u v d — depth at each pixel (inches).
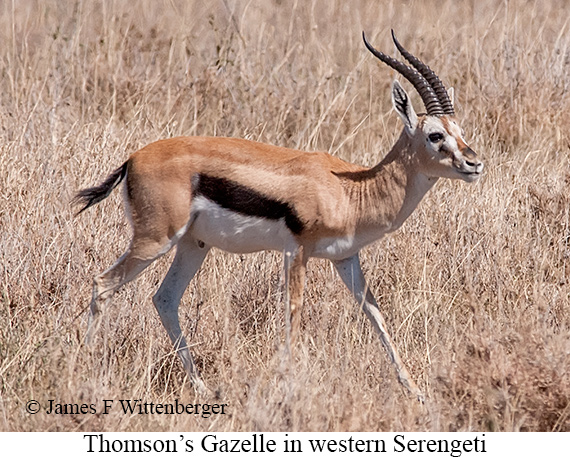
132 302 911.0
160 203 842.8
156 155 850.8
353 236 864.3
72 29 1654.8
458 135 843.4
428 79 864.3
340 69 1617.9
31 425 705.0
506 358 734.5
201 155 848.9
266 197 845.8
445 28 1779.0
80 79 1485.0
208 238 874.8
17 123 1247.5
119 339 865.5
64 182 1080.8
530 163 1278.3
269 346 883.4
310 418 703.7
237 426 737.6
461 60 1577.3
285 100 1438.2
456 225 1052.5
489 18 1775.3
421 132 847.7
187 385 861.2
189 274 903.7
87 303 917.2
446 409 732.7
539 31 1596.9
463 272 1000.2
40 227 997.2
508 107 1438.2
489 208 1095.6
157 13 1852.9
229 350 858.8
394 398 757.3
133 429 714.2
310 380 761.6
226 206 852.0
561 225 1072.8
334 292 959.6
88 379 745.6
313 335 906.1
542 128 1400.1
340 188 858.1
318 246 860.0
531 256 1022.4
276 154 864.9
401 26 1822.1
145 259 855.1
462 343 801.6
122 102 1427.2
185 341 884.0
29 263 945.5
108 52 1523.1
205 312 942.4
